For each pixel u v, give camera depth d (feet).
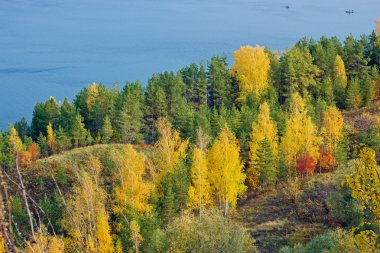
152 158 248.11
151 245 119.24
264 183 213.05
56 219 138.21
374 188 40.55
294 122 221.66
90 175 189.98
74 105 314.96
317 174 219.00
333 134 224.53
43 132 306.96
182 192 180.96
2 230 16.28
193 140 250.37
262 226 169.37
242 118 270.87
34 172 220.23
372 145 227.20
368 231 44.04
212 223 116.88
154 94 298.35
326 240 117.19
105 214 144.25
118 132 287.48
